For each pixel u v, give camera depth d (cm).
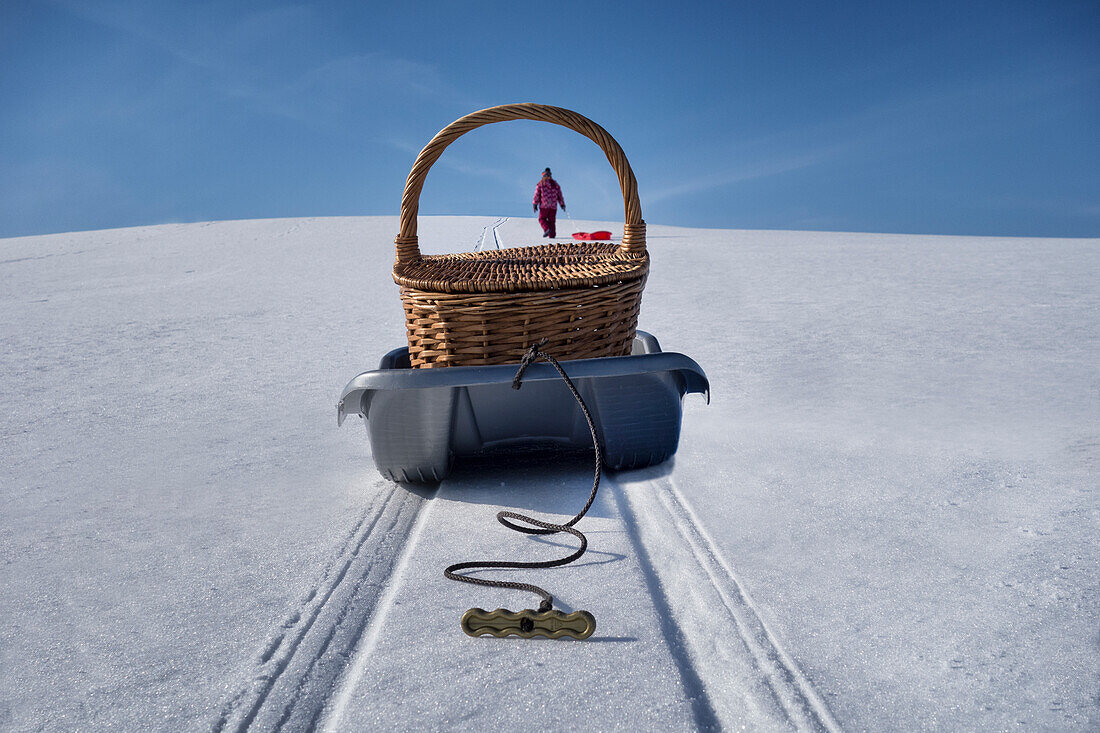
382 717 107
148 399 362
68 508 210
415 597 145
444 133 230
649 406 213
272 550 175
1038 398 305
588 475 224
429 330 208
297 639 132
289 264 1231
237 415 325
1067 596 137
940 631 127
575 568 157
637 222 232
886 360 403
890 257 1112
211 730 106
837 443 248
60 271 1167
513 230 1873
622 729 103
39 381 414
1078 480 202
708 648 125
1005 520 176
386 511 200
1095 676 112
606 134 227
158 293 885
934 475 210
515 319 201
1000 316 546
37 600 151
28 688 119
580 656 122
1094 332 466
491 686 114
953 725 102
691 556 162
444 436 206
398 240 235
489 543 173
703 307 650
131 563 169
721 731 104
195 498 216
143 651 129
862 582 146
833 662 118
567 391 206
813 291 741
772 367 395
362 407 209
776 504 192
